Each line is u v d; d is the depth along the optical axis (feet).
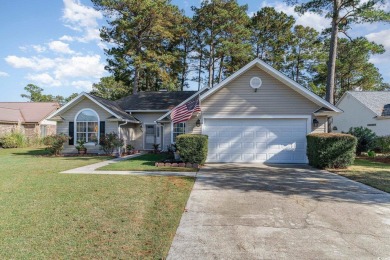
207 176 30.68
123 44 91.40
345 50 102.53
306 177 30.42
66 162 43.98
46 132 97.25
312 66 107.14
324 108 41.16
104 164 41.01
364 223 16.46
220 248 13.14
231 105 42.52
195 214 17.97
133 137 68.80
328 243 13.73
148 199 20.95
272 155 42.14
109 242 13.42
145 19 86.58
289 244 13.60
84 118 59.26
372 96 79.20
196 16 101.04
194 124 42.88
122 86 133.39
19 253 12.11
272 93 42.04
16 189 23.99
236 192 23.63
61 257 11.82
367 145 55.83
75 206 18.95
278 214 18.02
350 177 30.30
